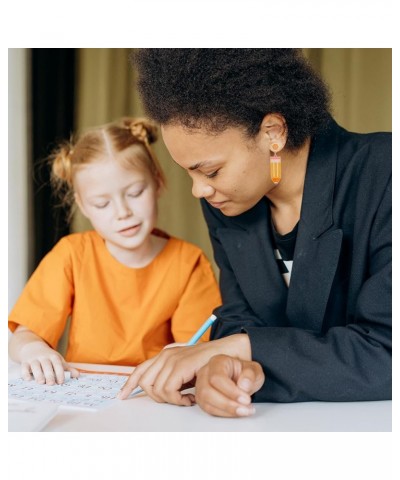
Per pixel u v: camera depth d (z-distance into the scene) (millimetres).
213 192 828
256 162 812
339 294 915
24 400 785
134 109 1907
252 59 790
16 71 1722
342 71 1923
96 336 1294
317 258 888
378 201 841
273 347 760
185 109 762
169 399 753
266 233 965
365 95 1924
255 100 778
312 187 888
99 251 1362
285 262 973
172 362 766
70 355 1303
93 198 1305
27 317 1261
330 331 778
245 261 985
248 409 679
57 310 1284
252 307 996
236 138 785
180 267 1354
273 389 751
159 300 1327
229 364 714
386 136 894
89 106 1886
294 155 880
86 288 1321
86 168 1304
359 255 850
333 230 884
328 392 745
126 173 1298
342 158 894
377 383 743
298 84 832
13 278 1718
